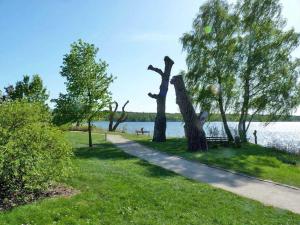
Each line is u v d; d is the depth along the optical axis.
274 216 13.94
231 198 16.28
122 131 77.19
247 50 43.38
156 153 32.78
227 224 12.53
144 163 25.86
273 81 42.97
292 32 43.06
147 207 13.76
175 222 12.37
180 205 14.30
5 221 11.52
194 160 28.62
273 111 42.88
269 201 16.61
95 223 11.76
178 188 17.25
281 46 43.03
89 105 35.19
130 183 17.27
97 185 16.45
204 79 44.69
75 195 14.48
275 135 99.81
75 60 34.91
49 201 13.57
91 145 36.88
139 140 46.00
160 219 12.54
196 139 34.69
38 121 16.61
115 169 21.53
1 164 13.66
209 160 28.58
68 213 12.41
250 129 145.88
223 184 20.11
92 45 35.41
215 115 46.88
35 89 51.41
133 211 13.16
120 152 32.25
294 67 42.84
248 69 42.78
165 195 15.52
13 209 12.61
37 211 12.39
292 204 16.12
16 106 15.81
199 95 44.72
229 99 44.31
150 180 18.73
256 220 13.26
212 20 45.31
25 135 14.77
